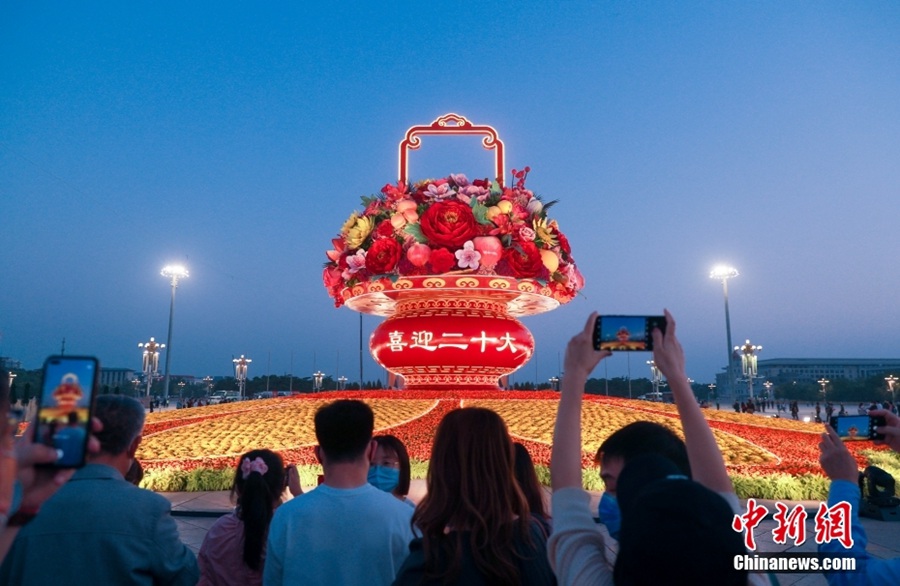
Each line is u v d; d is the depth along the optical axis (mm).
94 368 2180
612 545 3984
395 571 3508
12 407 2012
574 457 2572
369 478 5516
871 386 140875
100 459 3619
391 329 19750
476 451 2926
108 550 3338
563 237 20281
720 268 56781
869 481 11234
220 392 121688
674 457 2918
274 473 4676
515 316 24828
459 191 19500
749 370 77812
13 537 2004
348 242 19844
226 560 4551
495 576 2701
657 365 2613
